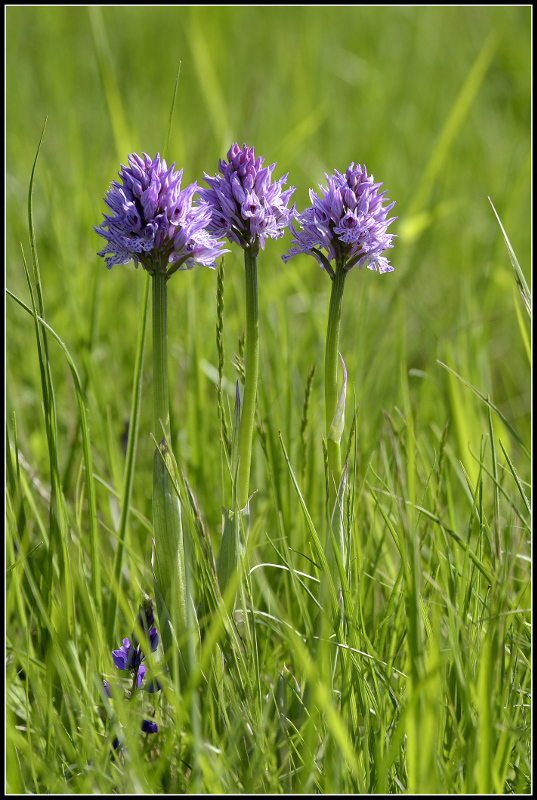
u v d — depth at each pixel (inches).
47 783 79.0
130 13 358.3
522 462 163.2
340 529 84.2
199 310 166.6
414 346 199.2
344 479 83.4
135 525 130.1
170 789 81.0
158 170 81.0
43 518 129.7
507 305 223.9
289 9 390.0
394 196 249.4
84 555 116.4
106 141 239.9
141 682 86.8
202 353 151.3
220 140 195.9
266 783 80.1
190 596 85.1
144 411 159.9
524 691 91.6
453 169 273.6
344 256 84.4
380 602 113.7
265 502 126.2
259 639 107.7
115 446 126.6
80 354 142.6
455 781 80.5
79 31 357.4
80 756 84.0
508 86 347.3
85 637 100.1
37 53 340.8
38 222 218.8
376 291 205.6
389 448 138.9
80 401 94.8
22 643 104.7
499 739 80.2
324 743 81.0
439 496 107.7
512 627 96.3
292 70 319.3
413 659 73.2
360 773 78.6
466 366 160.4
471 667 85.3
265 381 145.3
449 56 367.9
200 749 72.8
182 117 263.9
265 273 194.2
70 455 133.1
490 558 99.1
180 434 151.3
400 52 372.5
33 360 166.2
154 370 82.5
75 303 147.3
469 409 149.9
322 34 356.2
